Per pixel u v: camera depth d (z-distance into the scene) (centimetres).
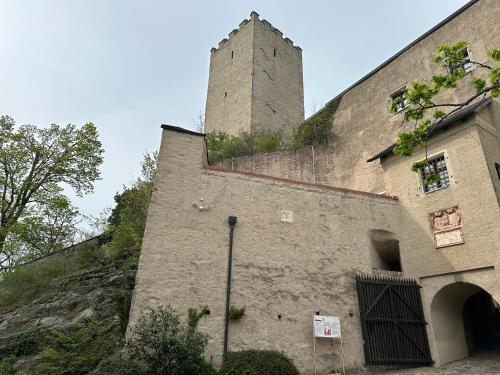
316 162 1948
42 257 1972
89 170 2380
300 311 1016
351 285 1106
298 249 1092
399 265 1305
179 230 1009
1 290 1627
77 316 1255
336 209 1197
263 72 2980
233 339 928
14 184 2119
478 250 1048
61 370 951
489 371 895
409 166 1306
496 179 1105
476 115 1177
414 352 1063
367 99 1964
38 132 2253
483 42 1517
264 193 1136
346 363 995
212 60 3456
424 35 1772
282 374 839
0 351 1145
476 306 1409
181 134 1141
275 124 2886
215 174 1112
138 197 1727
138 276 933
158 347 794
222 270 995
